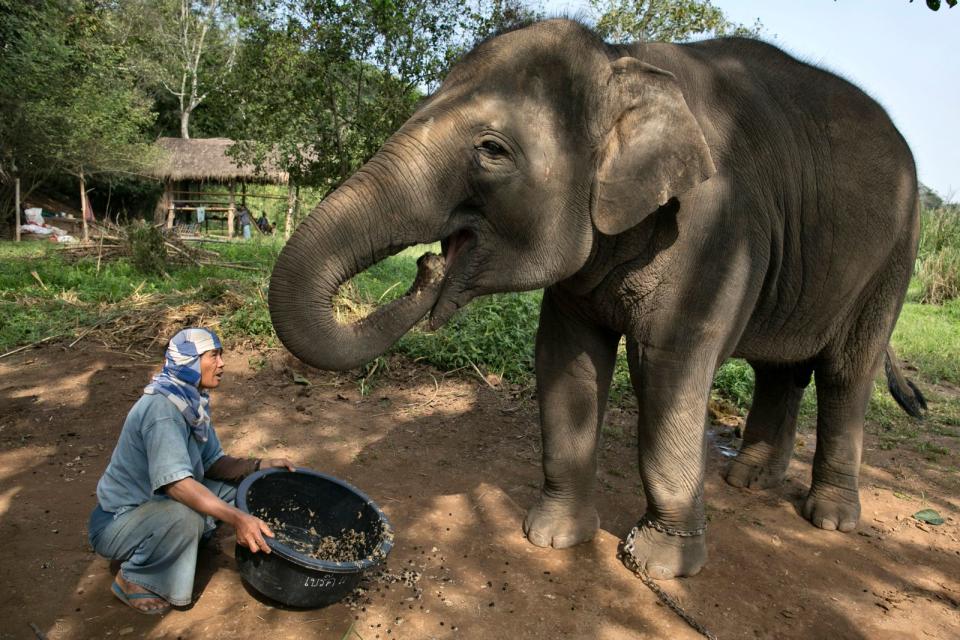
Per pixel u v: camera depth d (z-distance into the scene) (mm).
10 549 3045
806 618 2932
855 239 3428
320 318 2367
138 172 23547
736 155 2891
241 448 4375
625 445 4867
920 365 8023
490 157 2467
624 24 12656
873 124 3508
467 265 2607
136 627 2559
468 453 4516
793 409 4301
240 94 10578
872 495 4344
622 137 2529
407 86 10141
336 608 2732
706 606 2941
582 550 3346
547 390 3307
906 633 2865
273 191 29234
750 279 2910
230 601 2742
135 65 29203
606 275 2920
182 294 7973
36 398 5020
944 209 15422
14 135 17984
